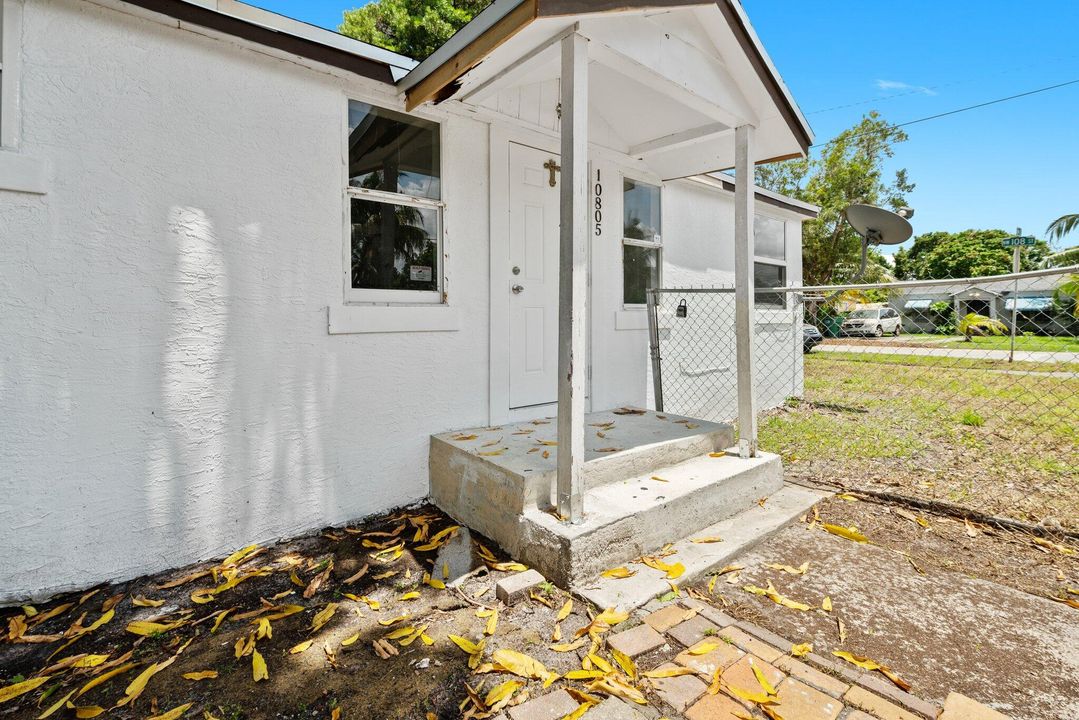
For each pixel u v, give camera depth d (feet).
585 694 5.26
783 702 5.15
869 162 62.64
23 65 6.68
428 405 10.77
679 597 7.32
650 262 16.29
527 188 12.26
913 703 5.12
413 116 10.47
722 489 9.90
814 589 7.63
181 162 7.85
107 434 7.43
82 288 7.14
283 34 8.32
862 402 23.43
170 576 7.84
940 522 10.17
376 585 7.66
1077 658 5.99
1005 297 20.76
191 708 5.15
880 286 12.07
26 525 6.94
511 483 8.50
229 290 8.34
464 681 5.56
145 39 7.52
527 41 7.84
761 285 22.50
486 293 11.57
